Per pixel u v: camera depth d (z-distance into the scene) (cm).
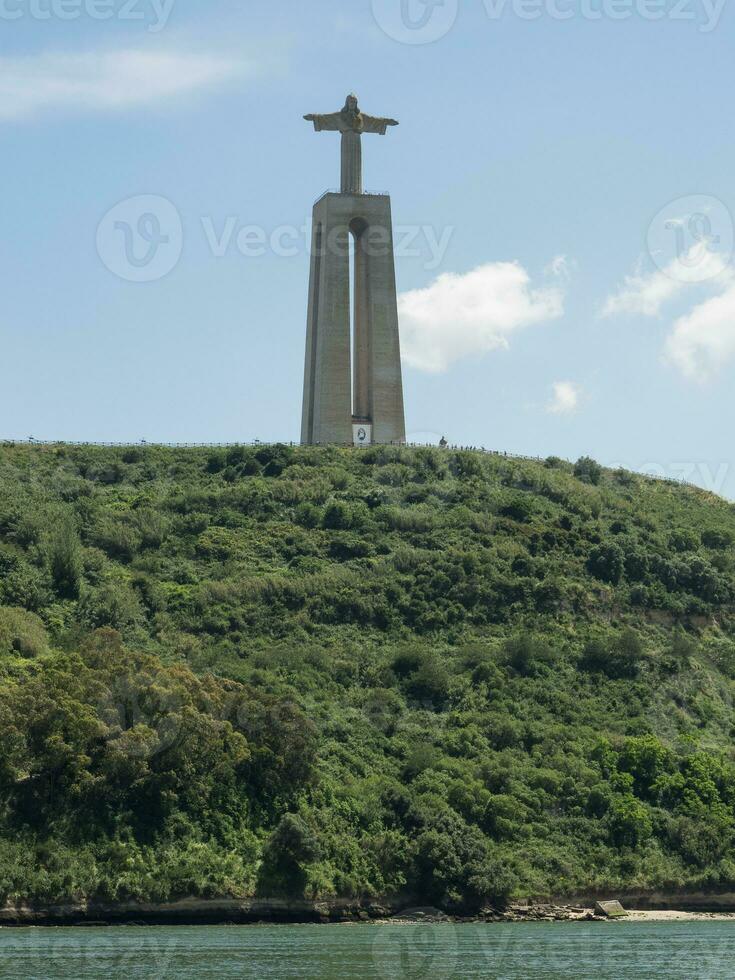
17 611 16588
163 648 16825
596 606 19025
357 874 13575
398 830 14075
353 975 10425
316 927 12850
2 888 12250
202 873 12962
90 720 13300
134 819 13150
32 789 13075
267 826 13662
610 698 17188
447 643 17900
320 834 13688
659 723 16938
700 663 18425
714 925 13600
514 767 15400
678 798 15600
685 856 14850
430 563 19288
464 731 15912
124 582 18100
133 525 19575
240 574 18712
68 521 18962
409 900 13650
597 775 15550
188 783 13550
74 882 12500
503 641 17912
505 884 13775
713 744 16850
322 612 18075
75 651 14850
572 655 17888
